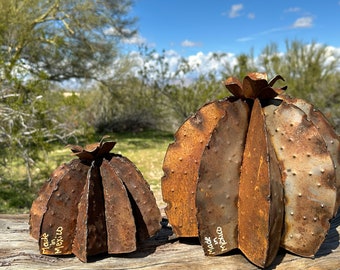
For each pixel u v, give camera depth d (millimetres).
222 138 374
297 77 3408
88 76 3426
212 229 377
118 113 3971
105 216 385
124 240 379
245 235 369
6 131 1333
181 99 3768
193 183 401
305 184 365
